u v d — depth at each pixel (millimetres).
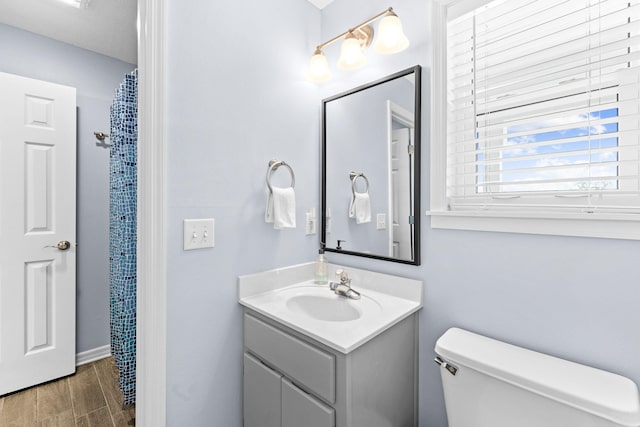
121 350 1749
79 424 1618
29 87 1914
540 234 1000
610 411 723
